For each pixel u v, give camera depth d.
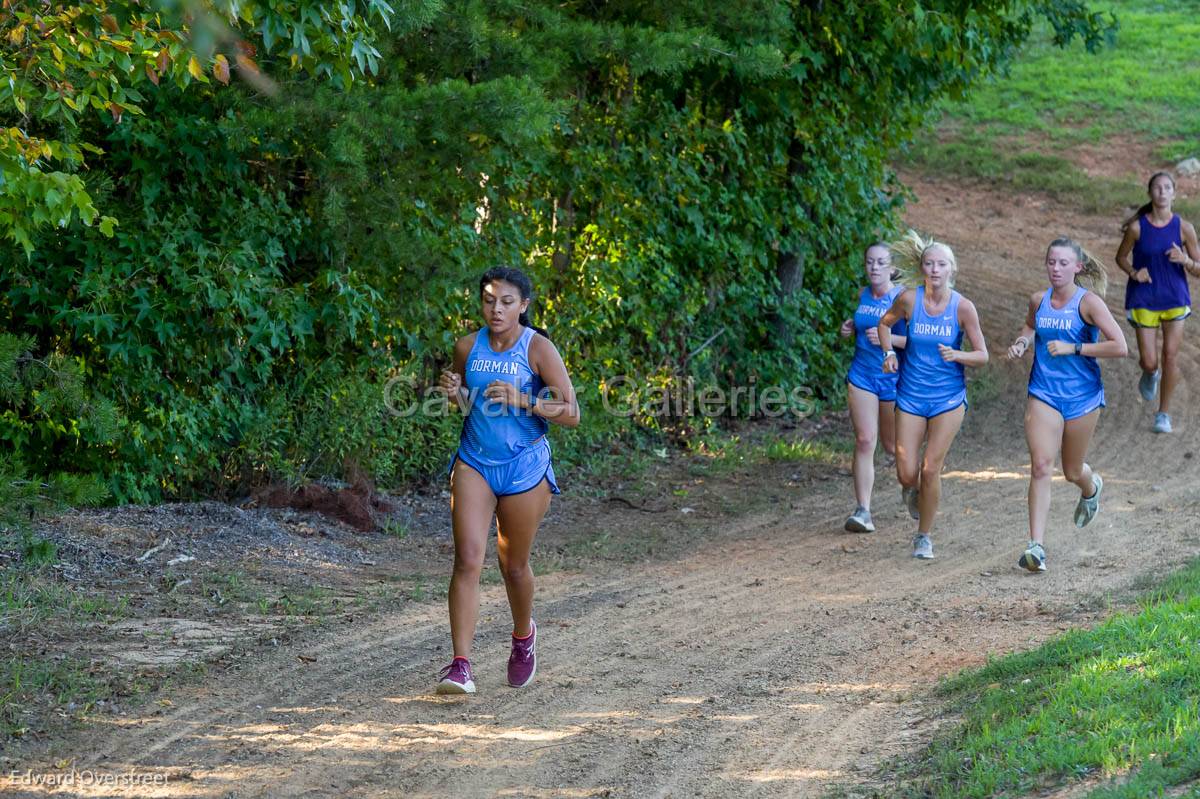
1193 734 12.55
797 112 37.72
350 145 22.28
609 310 33.34
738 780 13.93
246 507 25.77
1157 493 28.70
